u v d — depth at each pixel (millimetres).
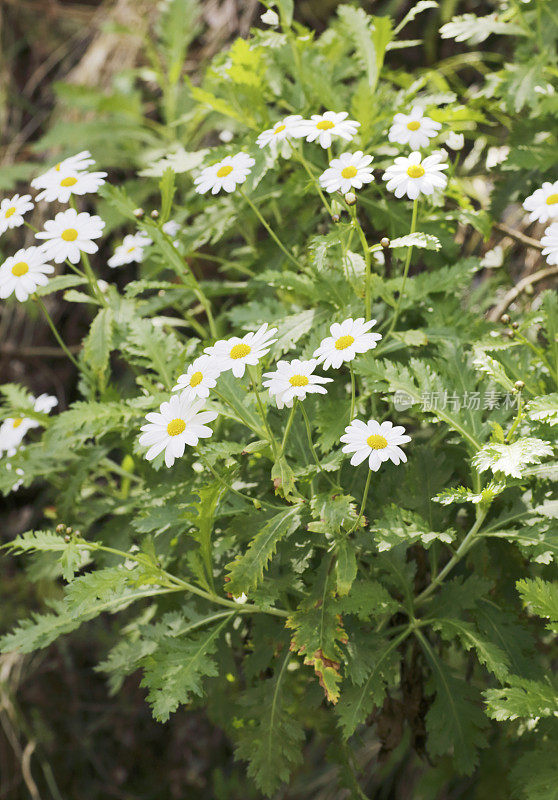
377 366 1098
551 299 1123
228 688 1258
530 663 1079
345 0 1768
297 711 1216
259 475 1153
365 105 1229
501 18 1320
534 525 1071
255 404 1100
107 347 1195
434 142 1282
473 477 1082
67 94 1826
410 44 1283
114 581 1054
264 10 1740
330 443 1090
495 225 1332
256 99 1264
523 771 1055
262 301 1298
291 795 1735
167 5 1809
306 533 1098
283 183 1361
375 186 1262
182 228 1338
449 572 1180
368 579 1124
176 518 1104
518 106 1253
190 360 1205
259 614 1151
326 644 1046
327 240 1085
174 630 1110
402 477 1131
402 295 1138
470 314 1173
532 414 1033
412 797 1491
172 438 993
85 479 1257
